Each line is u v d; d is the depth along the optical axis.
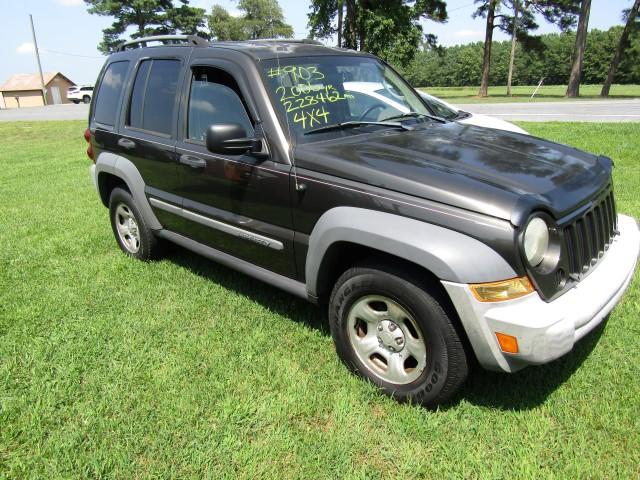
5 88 68.12
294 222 2.96
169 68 3.93
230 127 2.90
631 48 28.34
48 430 2.60
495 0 33.53
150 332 3.50
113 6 46.00
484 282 2.19
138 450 2.44
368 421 2.57
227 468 2.31
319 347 3.21
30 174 9.96
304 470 2.29
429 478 2.23
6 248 5.33
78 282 4.38
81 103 45.31
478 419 2.52
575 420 2.48
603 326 3.25
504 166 2.64
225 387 2.86
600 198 2.74
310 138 3.04
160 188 4.11
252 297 3.94
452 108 7.10
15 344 3.41
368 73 3.80
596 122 11.98
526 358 2.20
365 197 2.56
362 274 2.62
